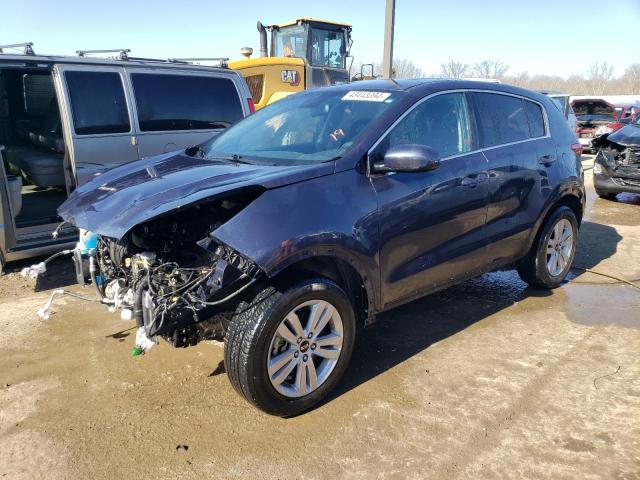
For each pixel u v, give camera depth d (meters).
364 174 3.47
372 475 2.79
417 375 3.71
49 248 5.39
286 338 3.08
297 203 3.12
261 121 4.49
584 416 3.26
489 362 3.89
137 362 3.85
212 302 2.91
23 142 7.27
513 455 2.93
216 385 3.57
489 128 4.41
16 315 4.59
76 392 3.48
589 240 7.26
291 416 3.24
